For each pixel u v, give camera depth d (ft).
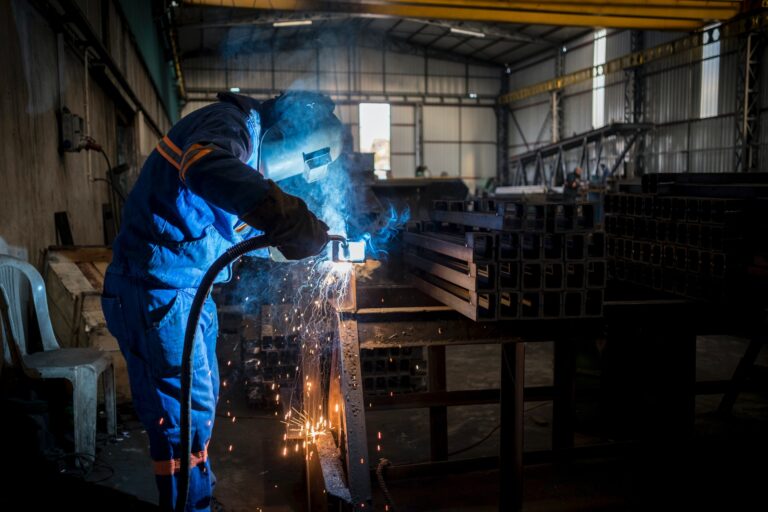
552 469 11.96
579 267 8.29
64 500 9.61
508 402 9.16
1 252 12.09
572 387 12.38
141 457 12.37
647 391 13.30
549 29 77.51
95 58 21.61
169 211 6.87
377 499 10.77
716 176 11.83
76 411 11.54
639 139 66.28
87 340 14.06
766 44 52.26
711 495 10.84
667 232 10.63
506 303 8.68
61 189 16.98
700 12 45.24
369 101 92.63
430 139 95.20
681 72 61.87
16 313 11.89
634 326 9.21
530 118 90.27
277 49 89.66
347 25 86.53
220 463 12.29
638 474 11.73
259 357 15.70
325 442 9.30
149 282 7.04
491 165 97.66
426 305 10.25
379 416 15.11
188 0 42.75
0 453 10.12
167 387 7.20
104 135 25.30
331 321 9.31
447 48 93.04
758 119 53.31
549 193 55.21
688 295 10.01
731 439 11.64
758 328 9.60
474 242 7.95
